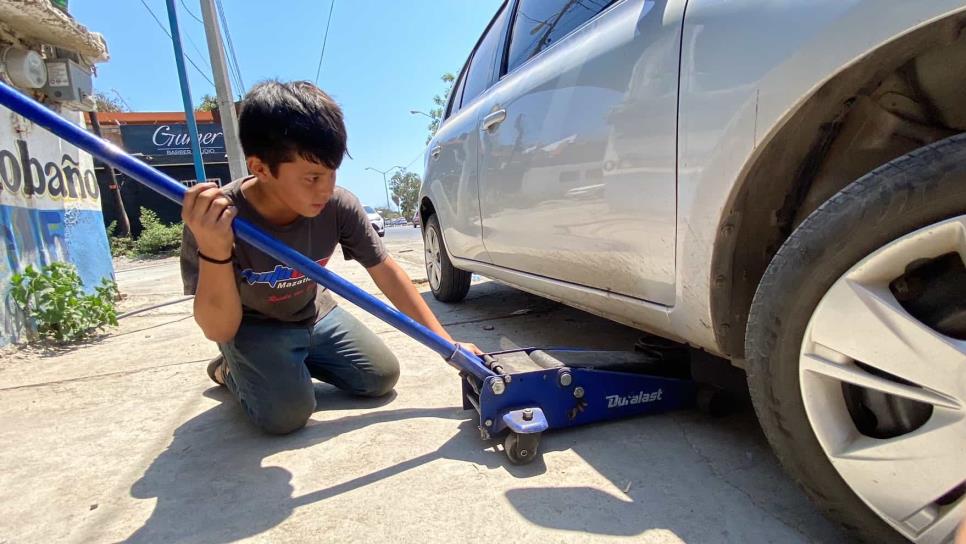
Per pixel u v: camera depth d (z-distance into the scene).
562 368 1.61
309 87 1.26
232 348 1.68
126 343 3.22
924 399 0.92
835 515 1.06
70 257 3.91
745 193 1.17
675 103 1.28
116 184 13.31
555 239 1.89
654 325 1.54
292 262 1.36
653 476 1.39
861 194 0.96
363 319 3.57
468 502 1.32
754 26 1.10
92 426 1.93
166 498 1.42
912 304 0.96
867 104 1.07
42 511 1.39
